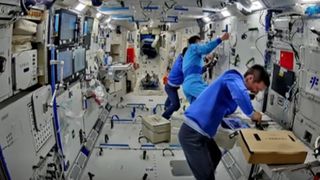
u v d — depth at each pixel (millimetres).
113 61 9367
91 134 5371
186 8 5328
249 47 4953
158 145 5289
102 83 7203
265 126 3723
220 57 6812
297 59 3402
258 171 3660
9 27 2293
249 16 4930
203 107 3098
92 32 5668
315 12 2953
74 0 3621
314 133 3041
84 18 4797
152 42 13914
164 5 4844
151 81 10578
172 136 5395
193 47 5582
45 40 3084
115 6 5023
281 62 3818
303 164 2459
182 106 7191
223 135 3582
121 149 5090
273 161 2461
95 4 3752
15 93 2582
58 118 3293
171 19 8453
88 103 5184
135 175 4199
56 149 3266
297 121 3412
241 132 2758
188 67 5598
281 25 3758
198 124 3092
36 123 2771
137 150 5066
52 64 3131
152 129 5309
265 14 4238
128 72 9688
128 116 7035
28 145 2580
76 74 4312
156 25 12102
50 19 3117
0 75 2166
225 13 5777
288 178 2584
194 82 5543
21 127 2447
